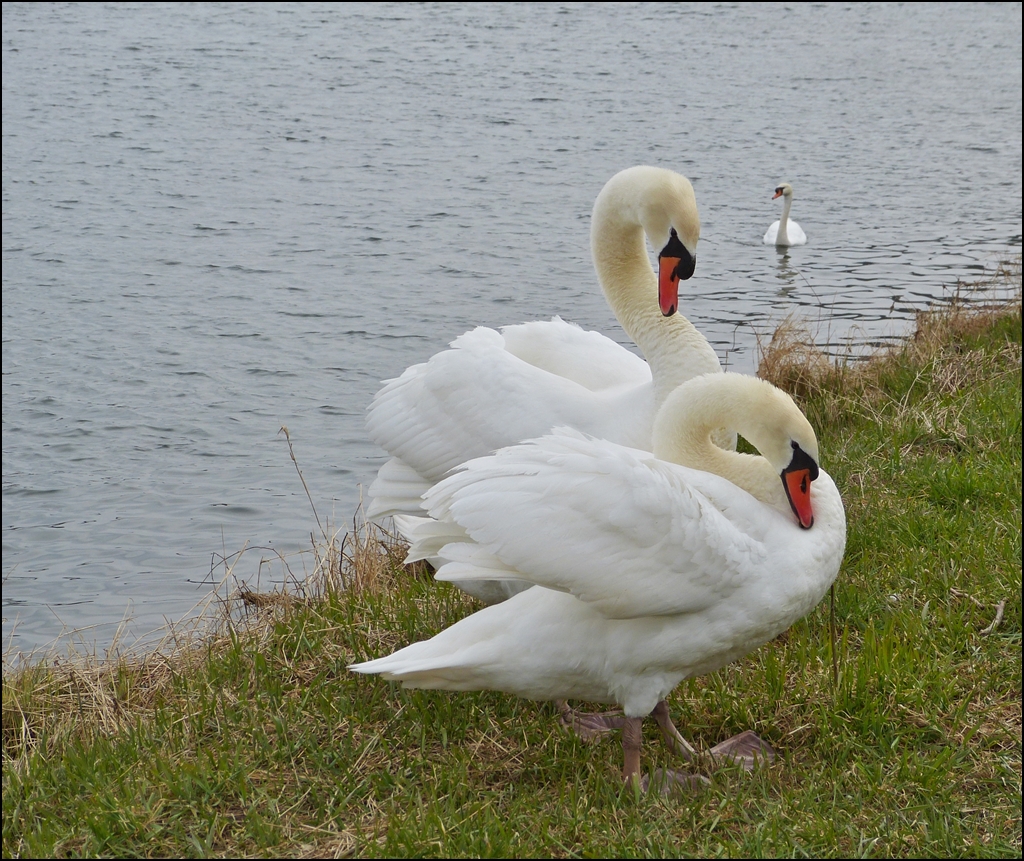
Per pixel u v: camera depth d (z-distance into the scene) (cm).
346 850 420
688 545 441
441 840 415
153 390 1184
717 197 2203
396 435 610
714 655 466
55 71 3103
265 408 1138
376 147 2478
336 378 1224
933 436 808
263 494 941
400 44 3812
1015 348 1031
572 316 1447
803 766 473
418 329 1392
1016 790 445
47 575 807
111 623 734
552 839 419
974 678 518
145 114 2691
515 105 2984
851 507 702
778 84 3478
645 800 448
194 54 3456
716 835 422
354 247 1764
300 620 602
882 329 1344
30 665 620
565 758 482
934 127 2919
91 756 482
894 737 483
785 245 1842
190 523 890
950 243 1836
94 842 429
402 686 522
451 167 2322
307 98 2958
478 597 571
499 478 455
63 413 1118
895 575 616
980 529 648
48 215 1894
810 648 547
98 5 4178
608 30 4350
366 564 683
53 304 1467
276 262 1680
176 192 2069
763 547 457
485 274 1627
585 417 579
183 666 579
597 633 453
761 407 489
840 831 423
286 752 482
